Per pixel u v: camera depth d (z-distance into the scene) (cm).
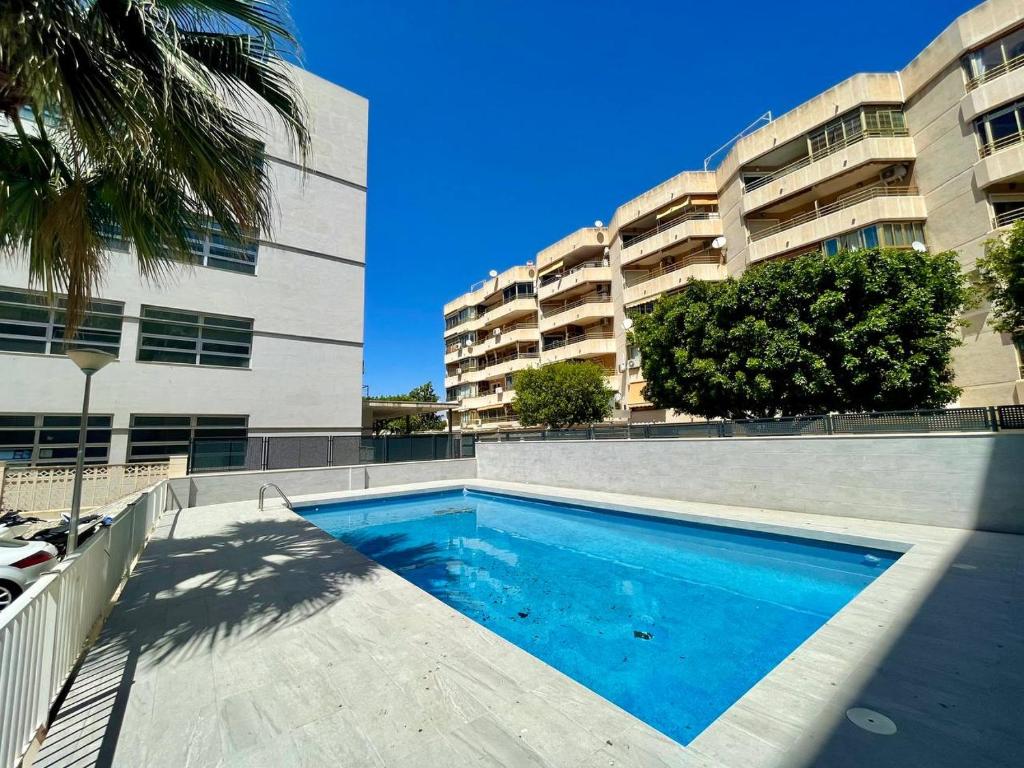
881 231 1633
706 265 2278
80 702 294
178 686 312
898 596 450
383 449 1600
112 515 767
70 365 1152
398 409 2078
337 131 1708
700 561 770
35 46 295
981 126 1443
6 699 216
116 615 444
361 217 1738
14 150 456
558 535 987
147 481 1115
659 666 444
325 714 276
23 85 349
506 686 307
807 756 229
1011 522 661
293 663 345
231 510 1096
